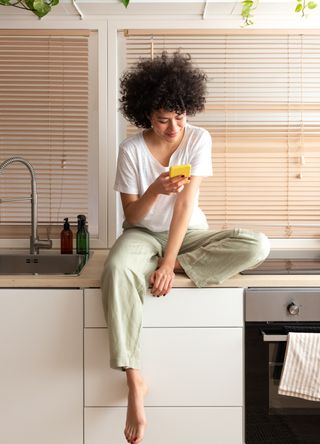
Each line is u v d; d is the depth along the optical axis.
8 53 2.70
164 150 2.27
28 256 2.62
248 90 2.72
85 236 2.62
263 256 2.12
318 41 2.71
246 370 2.14
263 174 2.75
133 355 2.04
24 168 2.75
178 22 2.69
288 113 2.74
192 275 2.12
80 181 2.77
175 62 2.18
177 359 2.13
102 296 2.08
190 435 2.15
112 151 2.74
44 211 2.77
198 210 2.42
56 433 2.16
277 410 2.15
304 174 2.75
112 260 2.07
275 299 2.12
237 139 2.74
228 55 2.71
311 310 2.12
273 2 2.51
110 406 2.15
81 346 2.13
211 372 2.14
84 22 2.70
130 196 2.29
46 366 2.14
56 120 2.73
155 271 2.11
